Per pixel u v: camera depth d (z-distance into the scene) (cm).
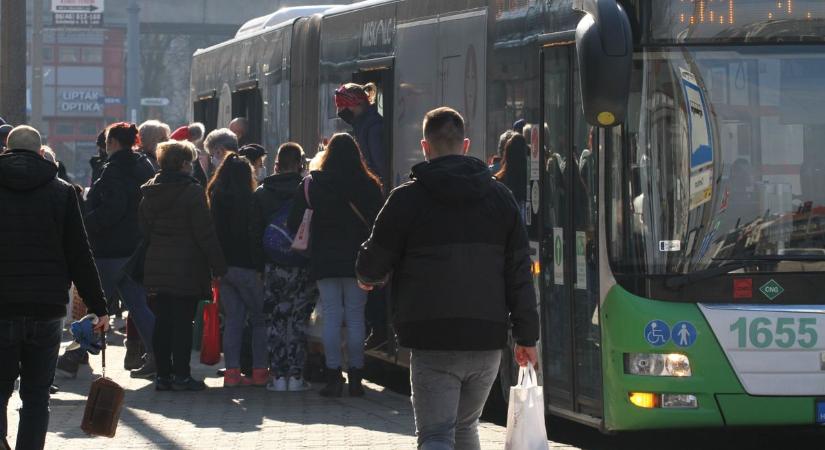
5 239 1017
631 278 1154
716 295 1148
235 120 2172
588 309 1193
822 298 1157
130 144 1688
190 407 1465
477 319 838
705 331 1141
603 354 1169
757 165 1162
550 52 1258
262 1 8044
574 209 1214
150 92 9975
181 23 8125
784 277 1152
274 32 2130
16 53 2612
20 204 1022
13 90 2609
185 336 1583
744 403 1141
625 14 1076
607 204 1163
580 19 1191
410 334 845
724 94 1160
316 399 1530
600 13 1065
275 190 1562
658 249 1152
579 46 1073
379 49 1638
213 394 1565
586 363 1203
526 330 854
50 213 1030
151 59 9912
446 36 1470
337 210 1507
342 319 1544
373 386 1683
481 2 1399
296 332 1585
